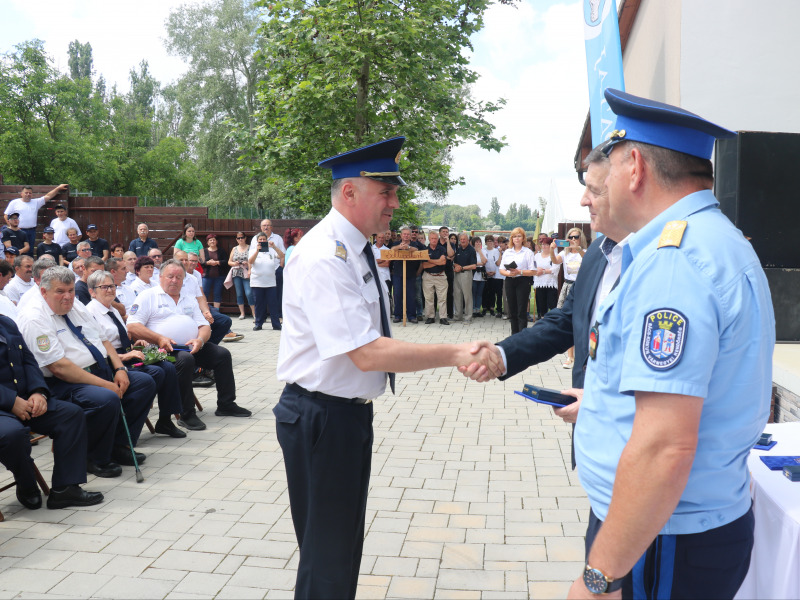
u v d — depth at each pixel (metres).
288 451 2.47
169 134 54.31
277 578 3.35
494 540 3.72
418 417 6.35
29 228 15.93
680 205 1.48
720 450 1.45
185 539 3.80
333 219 2.44
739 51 6.27
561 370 8.67
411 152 13.02
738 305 1.37
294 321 2.43
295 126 12.55
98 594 3.20
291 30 12.02
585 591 1.44
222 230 14.65
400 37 11.73
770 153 4.87
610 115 6.97
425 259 12.70
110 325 5.81
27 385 4.41
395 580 3.29
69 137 40.28
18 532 3.92
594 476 1.61
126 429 4.86
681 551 1.50
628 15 8.72
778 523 2.08
